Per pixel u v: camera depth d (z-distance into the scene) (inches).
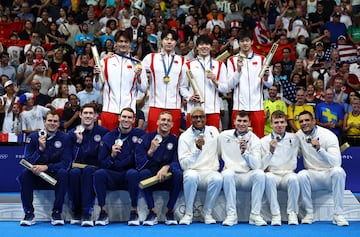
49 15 588.1
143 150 295.0
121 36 324.2
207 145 304.7
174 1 594.2
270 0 593.9
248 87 330.0
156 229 277.3
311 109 417.4
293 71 495.5
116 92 319.9
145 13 602.9
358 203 312.0
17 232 268.4
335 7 584.7
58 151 294.4
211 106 325.4
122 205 303.0
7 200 316.8
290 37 572.4
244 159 295.1
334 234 265.4
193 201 294.7
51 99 466.3
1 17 572.4
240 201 305.7
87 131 299.9
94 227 282.5
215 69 327.6
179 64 326.6
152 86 325.7
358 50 529.0
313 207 308.5
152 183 286.4
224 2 603.8
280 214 302.2
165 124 295.1
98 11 599.8
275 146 293.9
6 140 376.8
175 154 299.3
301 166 358.9
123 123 293.9
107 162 292.4
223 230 275.1
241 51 337.1
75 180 288.5
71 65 517.0
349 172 372.5
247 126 301.9
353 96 418.0
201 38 329.4
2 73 497.4
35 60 500.1
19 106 406.9
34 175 292.5
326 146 304.7
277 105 409.1
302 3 605.6
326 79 494.6
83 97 441.7
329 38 562.3
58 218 288.8
